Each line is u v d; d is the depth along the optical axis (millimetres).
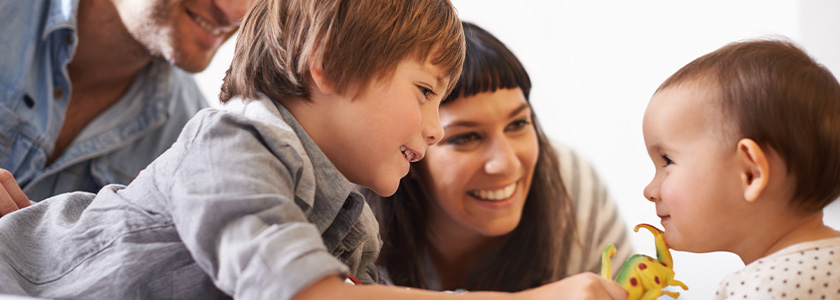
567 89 2148
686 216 712
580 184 1476
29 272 768
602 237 1435
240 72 875
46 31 1379
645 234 1709
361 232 884
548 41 2172
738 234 707
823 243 658
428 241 1285
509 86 1135
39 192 1443
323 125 827
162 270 706
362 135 817
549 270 1313
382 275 1244
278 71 835
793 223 695
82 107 1521
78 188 1489
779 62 697
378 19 816
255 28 878
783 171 673
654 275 693
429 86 853
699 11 2055
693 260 1608
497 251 1312
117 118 1536
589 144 2105
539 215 1304
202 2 1347
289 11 844
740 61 710
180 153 720
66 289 725
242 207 623
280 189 667
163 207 719
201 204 634
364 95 808
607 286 639
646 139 757
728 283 673
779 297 631
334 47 803
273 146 708
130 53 1436
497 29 2146
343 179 790
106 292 703
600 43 2135
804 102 673
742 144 669
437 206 1217
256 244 587
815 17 1899
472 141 1150
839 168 677
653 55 2098
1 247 772
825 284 631
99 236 748
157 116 1565
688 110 712
